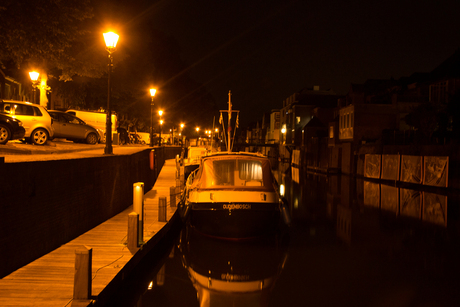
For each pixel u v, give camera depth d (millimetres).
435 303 7688
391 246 12242
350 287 8641
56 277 6805
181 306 7699
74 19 19484
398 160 32781
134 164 16219
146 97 46906
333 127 54094
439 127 33844
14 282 6543
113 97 38062
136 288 8781
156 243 10594
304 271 9781
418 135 34750
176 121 68500
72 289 6332
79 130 23266
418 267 10039
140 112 49125
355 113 48156
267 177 12953
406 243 12625
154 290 8617
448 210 19375
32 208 7555
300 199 23156
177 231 14320
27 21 15469
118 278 7281
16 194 6984
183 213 12773
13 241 6977
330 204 21172
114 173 12945
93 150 20062
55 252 8242
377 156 36156
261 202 12078
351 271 9766
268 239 12617
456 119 31703
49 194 8242
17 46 16438
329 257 11031
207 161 13117
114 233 10227
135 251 8680
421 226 15328
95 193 11047
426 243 12602
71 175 9352
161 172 31250
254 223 11922
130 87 39656
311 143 58156
